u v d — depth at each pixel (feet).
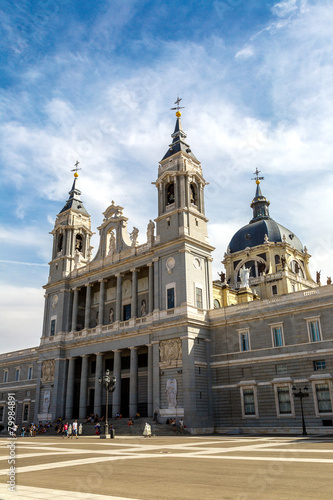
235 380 182.50
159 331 196.65
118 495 46.24
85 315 245.86
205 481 53.52
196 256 206.59
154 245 213.05
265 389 172.24
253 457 77.10
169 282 202.49
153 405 191.83
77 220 283.38
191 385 179.52
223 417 181.88
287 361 169.17
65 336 250.37
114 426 181.57
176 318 192.44
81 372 243.40
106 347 223.30
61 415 233.96
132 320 216.33
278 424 165.17
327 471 58.44
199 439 136.98
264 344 177.68
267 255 346.95
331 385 155.74
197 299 199.31
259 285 329.93
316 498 42.78
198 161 230.27
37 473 63.62
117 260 236.02
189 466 67.36
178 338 188.75
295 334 169.68
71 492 48.29
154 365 193.98
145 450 99.66
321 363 161.68
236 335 187.52
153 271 214.90
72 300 261.03
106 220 254.47
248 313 185.68
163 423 181.88
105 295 247.29
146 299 224.94
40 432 210.79
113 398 211.41
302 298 171.22
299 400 161.89
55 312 260.01
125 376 219.00
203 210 220.84
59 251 279.49
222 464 68.44
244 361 180.55
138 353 219.20
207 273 209.67
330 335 160.76
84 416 223.71
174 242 203.72
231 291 274.77
